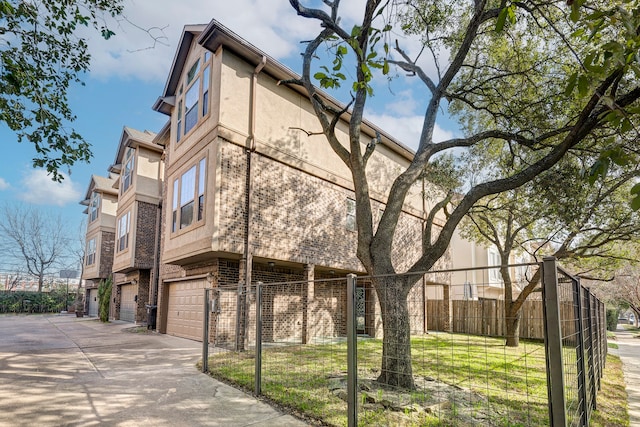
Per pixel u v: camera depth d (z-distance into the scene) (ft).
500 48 30.89
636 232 36.76
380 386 19.47
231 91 35.04
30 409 16.80
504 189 22.02
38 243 119.75
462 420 15.31
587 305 18.47
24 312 98.84
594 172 10.29
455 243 79.87
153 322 50.57
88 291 92.07
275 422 15.57
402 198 23.07
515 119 29.19
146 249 57.52
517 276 85.61
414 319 52.49
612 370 32.04
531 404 18.12
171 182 42.73
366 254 22.30
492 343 37.01
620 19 10.28
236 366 25.36
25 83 20.10
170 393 19.56
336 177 44.50
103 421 15.60
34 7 20.02
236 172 34.53
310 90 26.63
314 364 26.09
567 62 27.61
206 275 38.14
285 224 37.91
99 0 20.74
